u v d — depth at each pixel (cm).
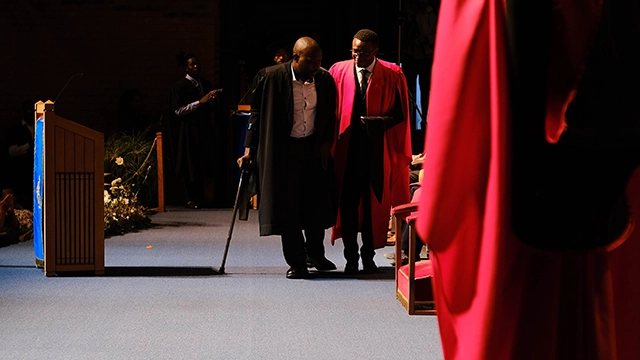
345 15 1570
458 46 176
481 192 179
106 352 422
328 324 486
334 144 665
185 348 430
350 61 684
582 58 173
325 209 651
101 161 652
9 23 1338
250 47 1664
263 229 629
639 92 172
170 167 1334
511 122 176
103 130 1350
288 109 632
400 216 547
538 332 181
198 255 762
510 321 180
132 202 1016
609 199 177
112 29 1352
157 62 1357
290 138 636
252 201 1241
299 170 638
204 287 603
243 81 1584
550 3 173
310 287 605
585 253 176
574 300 183
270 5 1808
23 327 477
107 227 912
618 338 194
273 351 424
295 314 512
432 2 1053
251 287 604
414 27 1023
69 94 1348
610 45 172
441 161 178
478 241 180
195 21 1355
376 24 1270
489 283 176
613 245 178
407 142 683
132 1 1352
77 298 560
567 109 173
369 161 662
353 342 443
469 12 177
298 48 630
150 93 1357
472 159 178
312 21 1833
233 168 1291
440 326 188
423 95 1019
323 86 642
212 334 461
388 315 510
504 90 175
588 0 175
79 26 1348
